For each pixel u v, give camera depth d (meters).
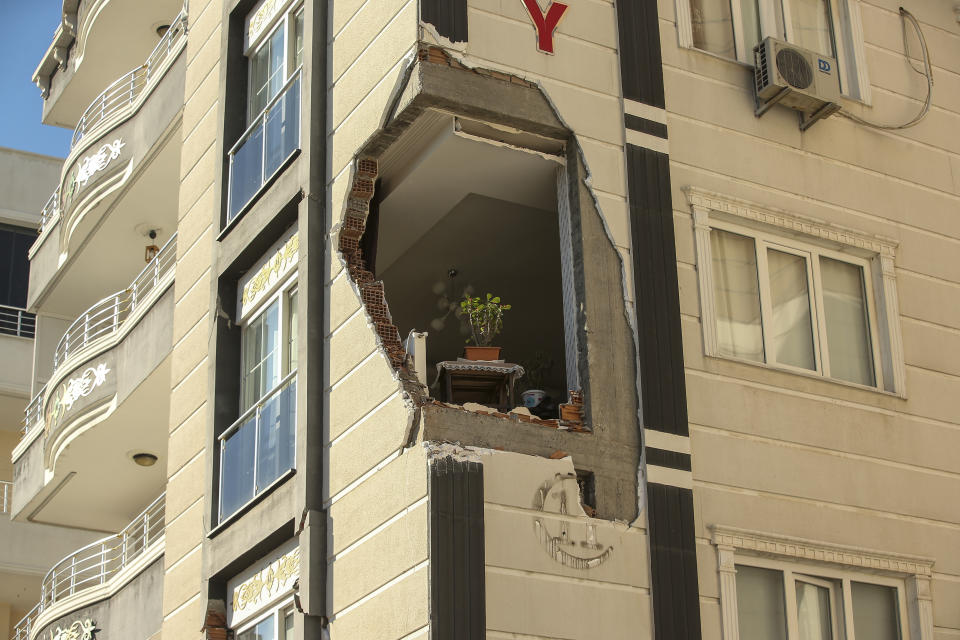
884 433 15.98
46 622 22.89
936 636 15.16
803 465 15.17
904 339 16.73
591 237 14.77
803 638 14.48
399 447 13.62
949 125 18.58
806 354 16.06
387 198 16.38
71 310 30.50
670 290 14.95
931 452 16.23
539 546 13.16
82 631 21.53
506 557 12.95
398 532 13.28
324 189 16.30
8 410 34.16
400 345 14.73
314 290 15.82
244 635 16.31
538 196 16.34
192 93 21.31
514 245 17.86
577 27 15.69
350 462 14.51
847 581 14.99
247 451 16.88
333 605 14.16
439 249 17.92
